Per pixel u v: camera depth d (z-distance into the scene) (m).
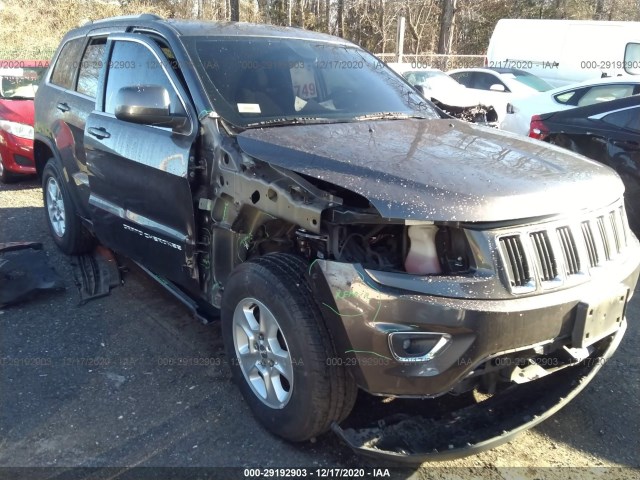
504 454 3.02
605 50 14.90
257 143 3.08
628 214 6.02
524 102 9.29
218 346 3.96
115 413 3.25
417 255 2.58
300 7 31.94
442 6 26.89
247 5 32.16
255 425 3.16
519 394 3.03
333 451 2.97
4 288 4.42
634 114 6.00
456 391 2.72
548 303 2.56
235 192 3.13
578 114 6.46
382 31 30.64
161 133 3.63
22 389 3.44
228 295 3.13
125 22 4.46
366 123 3.57
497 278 2.50
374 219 2.56
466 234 2.52
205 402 3.35
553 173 2.86
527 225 2.61
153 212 3.76
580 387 3.03
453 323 2.43
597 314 2.70
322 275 2.61
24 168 7.96
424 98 4.38
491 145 3.23
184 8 29.17
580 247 2.75
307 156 2.88
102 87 4.36
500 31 16.89
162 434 3.08
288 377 2.84
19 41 22.53
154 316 4.37
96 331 4.15
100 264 5.17
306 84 3.91
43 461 2.88
